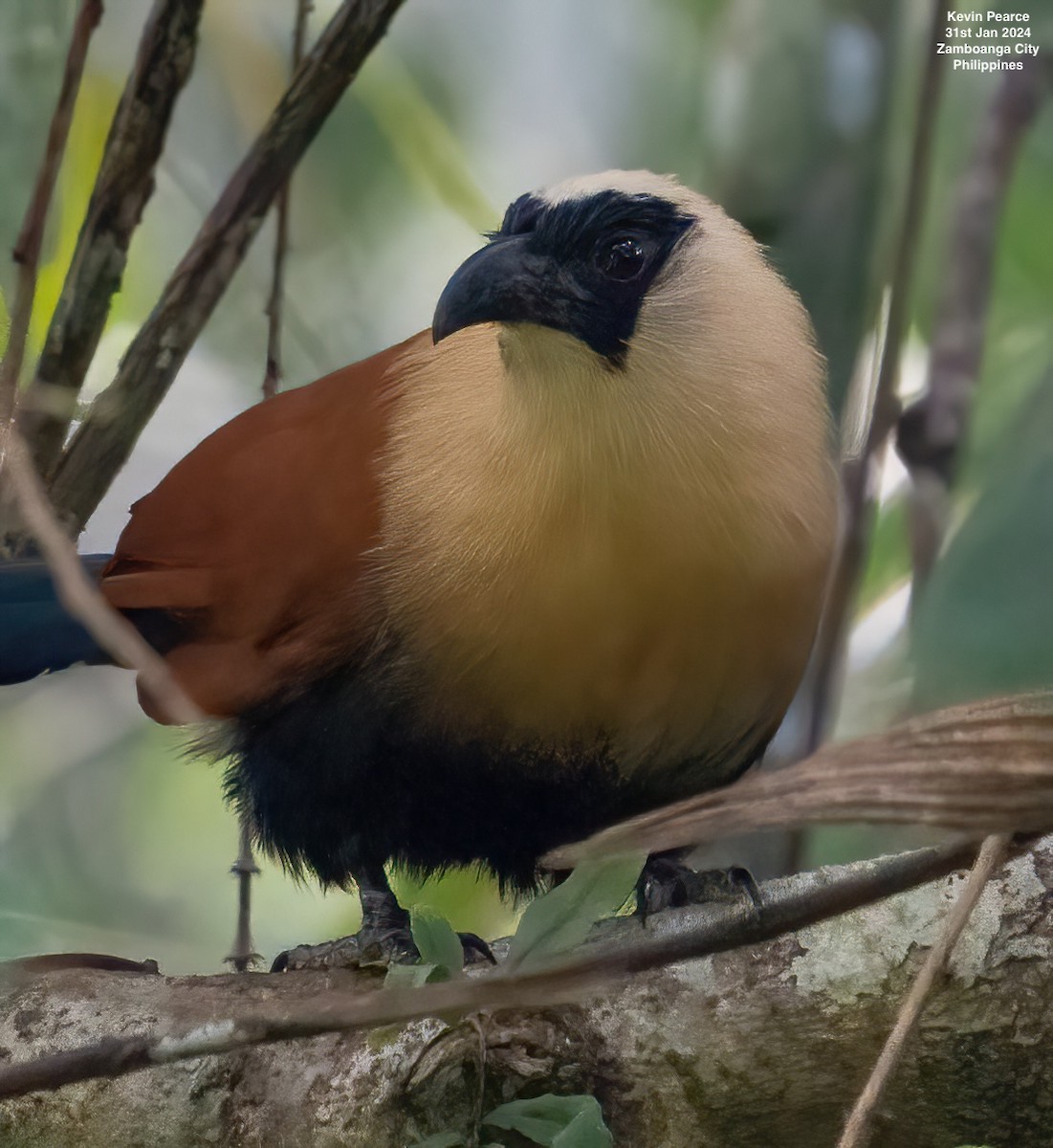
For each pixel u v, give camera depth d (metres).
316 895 14.10
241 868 9.67
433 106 15.59
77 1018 7.59
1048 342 12.67
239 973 8.00
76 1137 7.34
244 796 9.80
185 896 14.30
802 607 8.88
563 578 8.62
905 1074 6.80
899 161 11.98
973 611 10.14
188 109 14.98
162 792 14.82
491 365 9.06
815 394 9.20
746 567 8.62
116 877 14.41
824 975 6.91
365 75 13.54
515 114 16.16
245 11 14.92
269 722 9.26
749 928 5.81
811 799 4.48
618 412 8.59
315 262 14.84
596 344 8.65
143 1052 5.98
